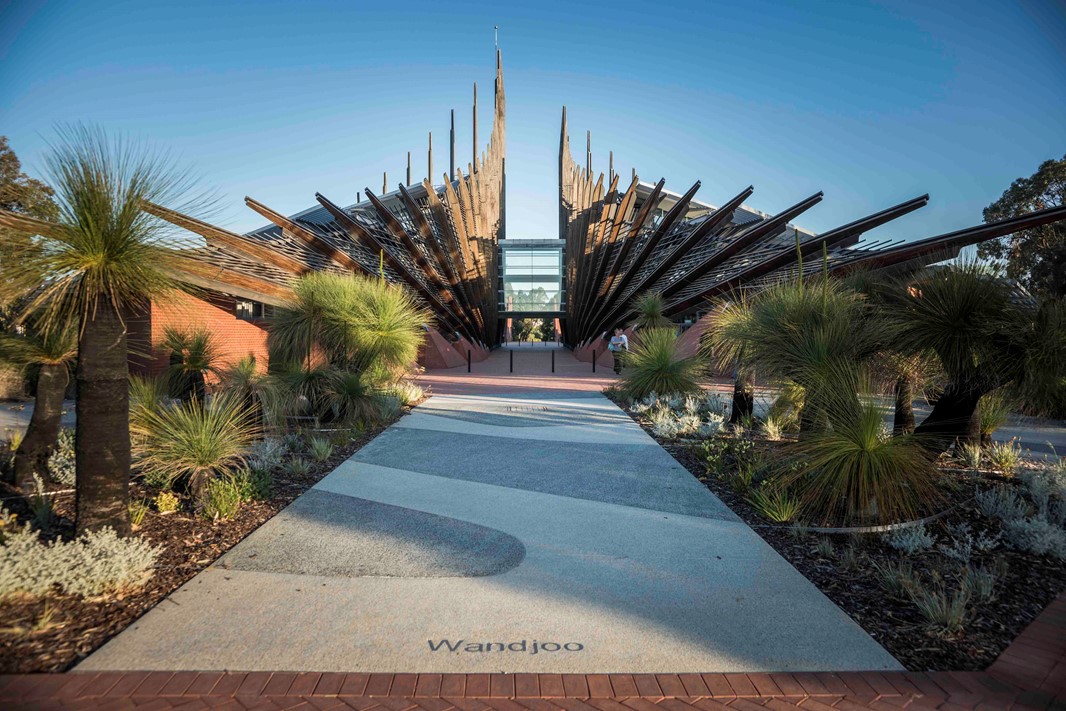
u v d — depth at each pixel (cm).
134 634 323
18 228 369
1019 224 1619
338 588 386
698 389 1290
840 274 1727
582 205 3975
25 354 580
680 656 309
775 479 576
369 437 912
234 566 420
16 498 551
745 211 3803
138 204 388
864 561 438
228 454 573
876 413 523
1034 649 317
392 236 2962
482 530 504
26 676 281
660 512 556
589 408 1268
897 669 299
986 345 575
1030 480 610
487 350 4084
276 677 285
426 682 283
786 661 305
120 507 416
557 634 330
